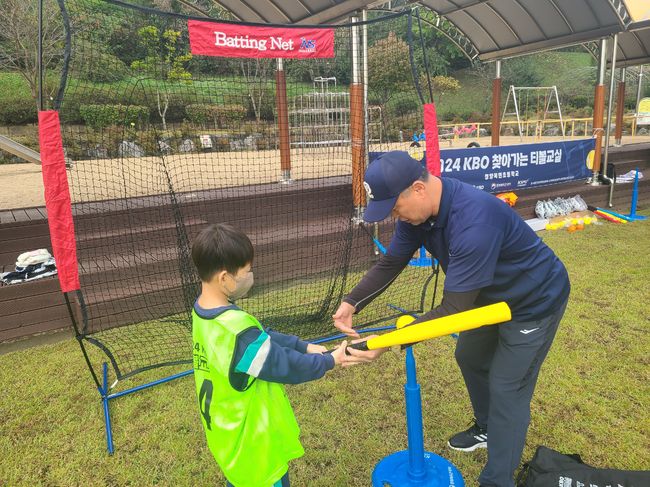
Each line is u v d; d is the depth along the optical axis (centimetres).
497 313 162
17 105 1709
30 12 1438
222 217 614
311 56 430
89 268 480
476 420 271
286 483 186
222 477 262
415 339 169
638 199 984
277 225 651
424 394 330
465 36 1078
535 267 202
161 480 261
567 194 870
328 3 664
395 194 184
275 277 573
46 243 519
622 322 426
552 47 980
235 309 167
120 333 445
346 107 1071
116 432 303
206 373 169
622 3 831
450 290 184
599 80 901
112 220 546
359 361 182
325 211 691
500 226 188
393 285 549
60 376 372
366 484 252
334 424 301
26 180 899
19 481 263
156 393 345
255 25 402
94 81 537
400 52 1075
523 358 208
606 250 651
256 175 852
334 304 470
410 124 950
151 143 812
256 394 171
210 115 1026
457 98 3309
